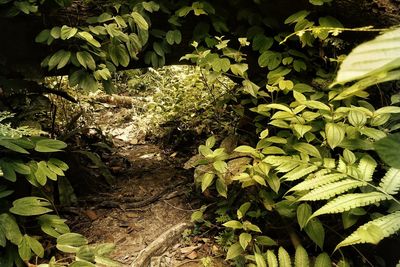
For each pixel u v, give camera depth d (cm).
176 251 281
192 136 452
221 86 477
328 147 251
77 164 356
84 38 288
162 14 328
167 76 611
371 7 300
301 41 300
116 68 343
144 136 482
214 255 273
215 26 322
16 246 231
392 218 158
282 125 246
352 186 179
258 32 324
